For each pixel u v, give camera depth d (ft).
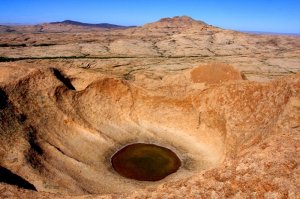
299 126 57.41
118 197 44.68
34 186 63.62
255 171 40.55
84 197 46.44
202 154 87.30
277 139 46.83
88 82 106.52
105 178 74.54
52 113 93.15
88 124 96.43
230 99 88.84
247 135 72.28
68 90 100.73
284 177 37.88
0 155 69.00
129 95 106.93
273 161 41.14
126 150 89.81
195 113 98.73
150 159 85.15
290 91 70.03
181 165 82.74
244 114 81.20
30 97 92.73
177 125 100.22
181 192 41.98
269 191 37.01
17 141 75.36
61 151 81.15
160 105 104.42
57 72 106.11
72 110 97.50
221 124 87.86
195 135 95.40
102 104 104.37
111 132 97.45
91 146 88.74
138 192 44.88
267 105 76.33
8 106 85.40
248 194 38.01
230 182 40.65
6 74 97.50
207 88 98.53
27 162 68.54
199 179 43.57
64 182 68.03
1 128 77.20
